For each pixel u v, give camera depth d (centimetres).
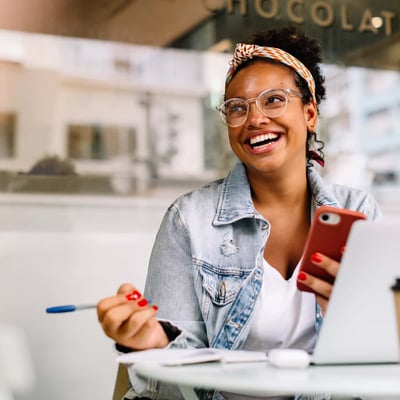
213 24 285
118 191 335
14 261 297
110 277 313
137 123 350
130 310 100
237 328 126
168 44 287
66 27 272
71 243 309
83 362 288
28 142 328
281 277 129
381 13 298
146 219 336
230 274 131
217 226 135
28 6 266
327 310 91
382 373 86
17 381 274
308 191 142
